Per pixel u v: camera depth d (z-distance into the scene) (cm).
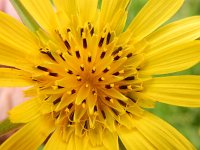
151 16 7
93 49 7
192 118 11
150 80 7
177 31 7
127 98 6
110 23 7
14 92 8
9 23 6
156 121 7
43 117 6
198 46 7
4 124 6
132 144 6
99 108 7
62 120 6
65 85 6
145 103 7
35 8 7
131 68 7
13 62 6
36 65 6
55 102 6
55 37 7
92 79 7
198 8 12
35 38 7
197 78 7
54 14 7
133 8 12
